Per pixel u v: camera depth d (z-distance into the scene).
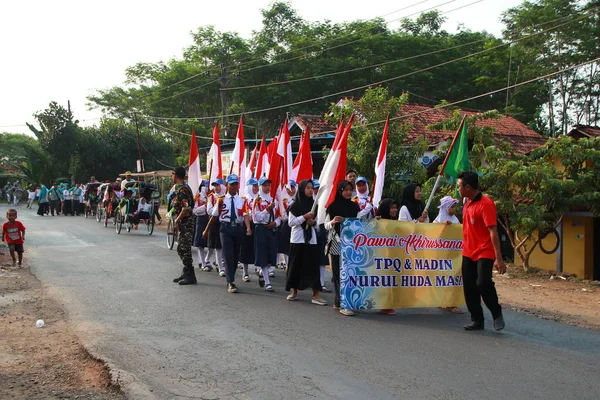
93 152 43.22
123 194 21.28
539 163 13.19
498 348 6.39
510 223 13.15
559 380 5.33
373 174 16.14
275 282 10.76
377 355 6.06
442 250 8.30
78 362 5.91
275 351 6.20
